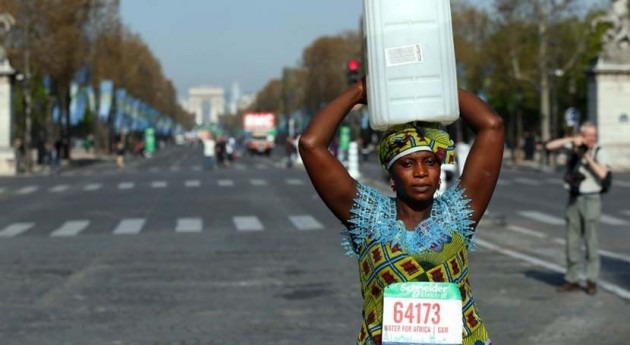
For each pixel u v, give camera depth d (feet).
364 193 19.86
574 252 61.46
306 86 580.71
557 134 339.57
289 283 67.05
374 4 19.33
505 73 310.65
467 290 19.60
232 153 351.25
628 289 62.13
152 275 72.02
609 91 246.06
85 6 294.05
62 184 199.72
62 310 57.16
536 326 50.42
